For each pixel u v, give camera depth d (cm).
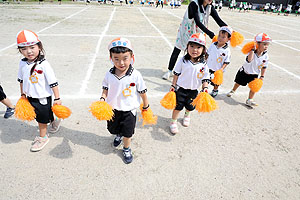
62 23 1034
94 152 267
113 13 1559
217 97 435
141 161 259
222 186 232
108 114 215
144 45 763
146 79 491
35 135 289
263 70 382
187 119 332
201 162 263
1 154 252
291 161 276
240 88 482
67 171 237
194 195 220
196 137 310
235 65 626
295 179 248
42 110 247
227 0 3594
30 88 235
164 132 316
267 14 2636
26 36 211
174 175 242
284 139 318
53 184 220
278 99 440
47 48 643
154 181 233
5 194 205
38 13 1302
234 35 363
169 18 1496
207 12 401
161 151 277
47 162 246
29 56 221
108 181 229
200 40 255
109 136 298
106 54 627
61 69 502
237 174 249
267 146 300
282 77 556
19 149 262
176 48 463
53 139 283
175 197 216
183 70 283
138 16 1488
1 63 512
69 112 252
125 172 241
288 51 827
